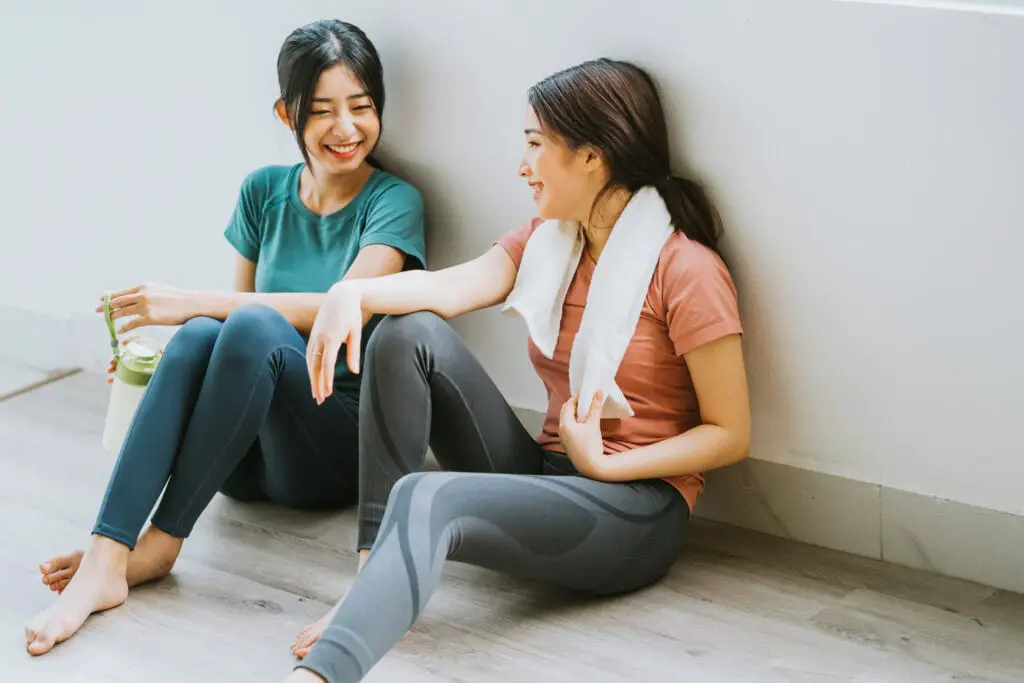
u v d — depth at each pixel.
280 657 1.92
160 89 2.65
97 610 2.02
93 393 2.89
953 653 1.90
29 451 2.61
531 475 1.98
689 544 2.21
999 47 1.80
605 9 2.09
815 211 2.01
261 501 2.41
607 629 1.97
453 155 2.34
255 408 2.06
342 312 1.96
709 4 2.00
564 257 2.07
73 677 1.88
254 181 2.39
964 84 1.84
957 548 2.07
